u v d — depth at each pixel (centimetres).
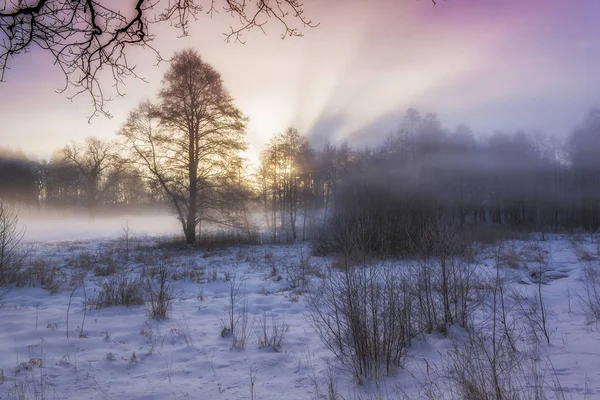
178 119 2280
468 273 647
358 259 574
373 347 466
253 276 1304
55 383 434
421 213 1516
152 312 773
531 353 480
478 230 2159
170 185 2373
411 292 581
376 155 3250
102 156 4456
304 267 1357
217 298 970
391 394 389
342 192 2022
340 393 401
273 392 413
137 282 1096
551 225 3975
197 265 1599
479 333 550
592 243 2131
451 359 471
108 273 1338
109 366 493
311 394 404
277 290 1076
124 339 611
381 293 514
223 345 582
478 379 353
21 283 1076
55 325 671
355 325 469
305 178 3512
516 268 1241
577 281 1002
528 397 334
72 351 548
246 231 2598
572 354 459
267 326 689
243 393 411
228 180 2380
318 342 586
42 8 359
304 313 783
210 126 2353
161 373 472
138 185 2628
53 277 1188
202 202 2378
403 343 505
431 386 391
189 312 811
